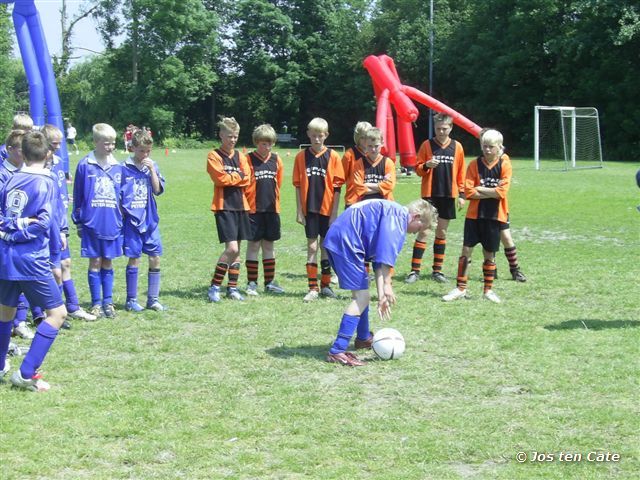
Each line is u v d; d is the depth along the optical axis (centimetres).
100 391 554
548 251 1194
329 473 413
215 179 843
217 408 517
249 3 6400
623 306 815
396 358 630
